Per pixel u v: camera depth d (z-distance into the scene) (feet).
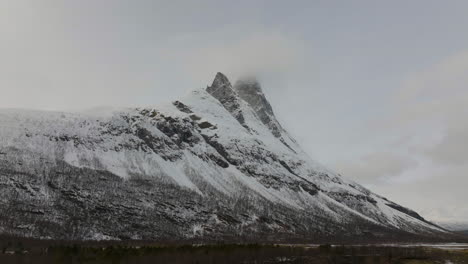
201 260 615.16
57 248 614.75
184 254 629.10
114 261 568.00
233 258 648.38
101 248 630.33
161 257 597.93
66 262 553.64
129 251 621.31
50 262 546.67
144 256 596.70
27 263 531.91
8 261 536.01
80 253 593.83
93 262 559.79
